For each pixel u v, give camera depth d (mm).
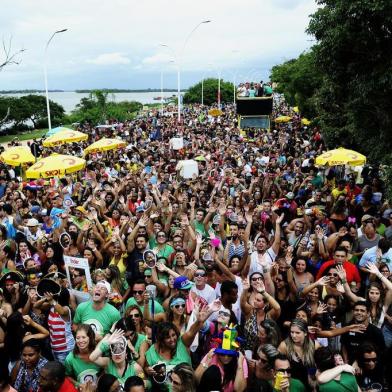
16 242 9219
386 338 6203
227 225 10703
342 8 10648
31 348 4965
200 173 19969
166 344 4977
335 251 7398
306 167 19047
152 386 4902
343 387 4590
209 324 5773
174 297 5914
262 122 37375
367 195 11664
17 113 64750
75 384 4770
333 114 20031
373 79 11039
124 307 6840
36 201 13570
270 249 8125
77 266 7242
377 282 6504
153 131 43969
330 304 6277
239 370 4707
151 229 9758
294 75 34375
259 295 5855
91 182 16109
